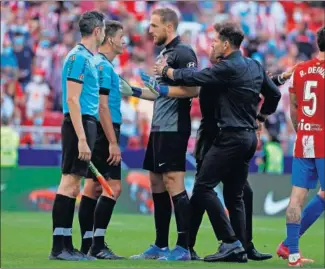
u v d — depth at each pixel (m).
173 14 30.03
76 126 27.17
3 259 30.12
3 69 72.25
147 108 69.69
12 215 55.31
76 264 26.81
